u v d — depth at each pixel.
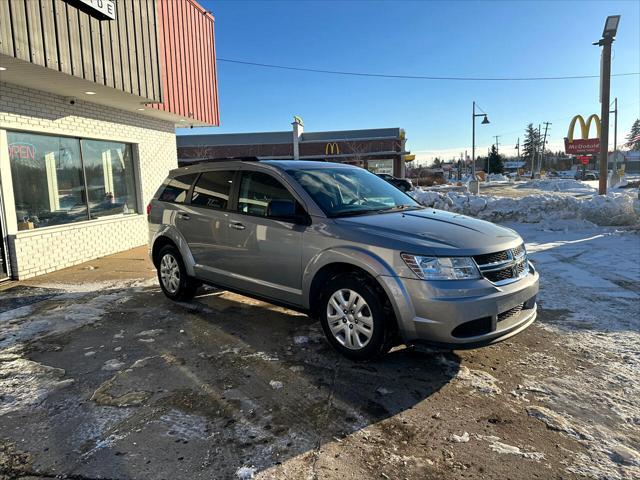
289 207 4.30
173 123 12.52
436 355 4.18
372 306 3.74
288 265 4.40
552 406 3.31
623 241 9.66
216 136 42.66
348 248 3.89
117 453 2.80
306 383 3.66
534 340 4.51
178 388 3.61
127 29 8.01
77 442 2.92
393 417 3.18
